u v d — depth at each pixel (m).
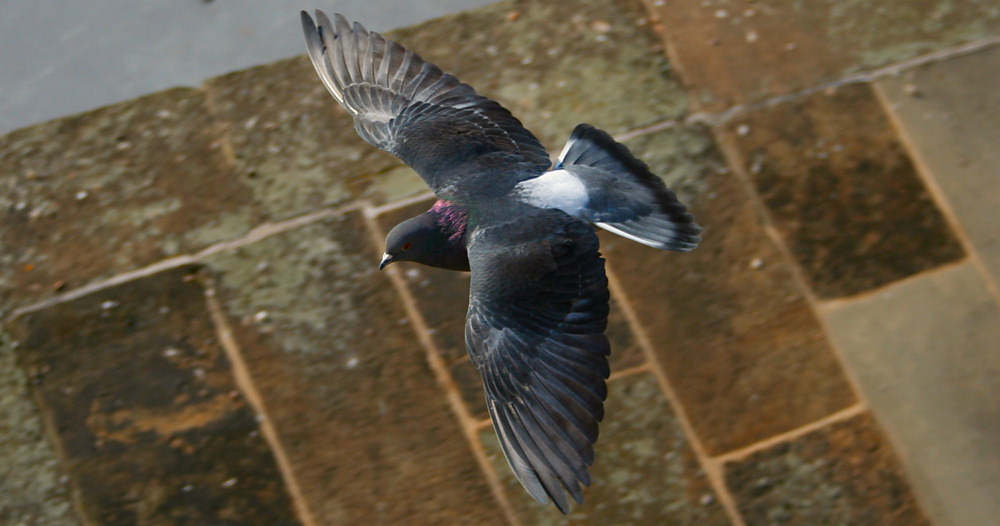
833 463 10.62
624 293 11.30
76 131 12.62
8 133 12.63
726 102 12.49
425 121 7.65
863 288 11.38
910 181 11.97
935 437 10.72
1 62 13.07
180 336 11.35
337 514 10.52
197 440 10.88
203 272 11.66
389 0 13.29
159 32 13.21
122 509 10.59
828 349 11.10
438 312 11.34
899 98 12.48
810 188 11.91
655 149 12.13
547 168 7.31
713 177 11.97
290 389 11.06
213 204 12.09
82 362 11.27
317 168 12.24
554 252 6.41
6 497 10.70
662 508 10.47
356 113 7.92
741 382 10.94
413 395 10.96
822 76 12.64
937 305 11.29
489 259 6.46
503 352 6.25
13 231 11.99
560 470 5.91
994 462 10.60
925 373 10.99
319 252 11.71
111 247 11.87
